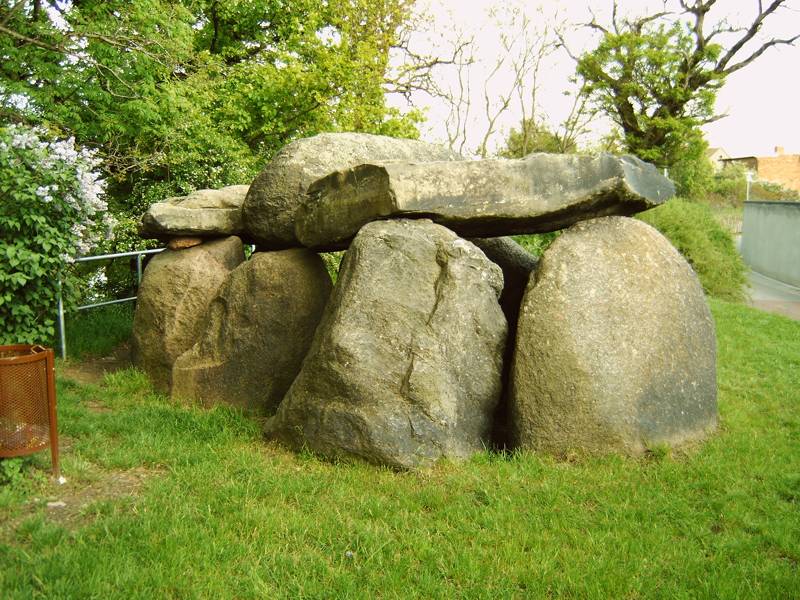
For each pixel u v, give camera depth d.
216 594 3.04
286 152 6.31
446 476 4.40
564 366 4.71
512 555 3.45
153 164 9.98
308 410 4.73
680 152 27.28
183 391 5.86
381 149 6.50
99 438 4.74
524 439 4.78
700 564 3.45
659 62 25.98
